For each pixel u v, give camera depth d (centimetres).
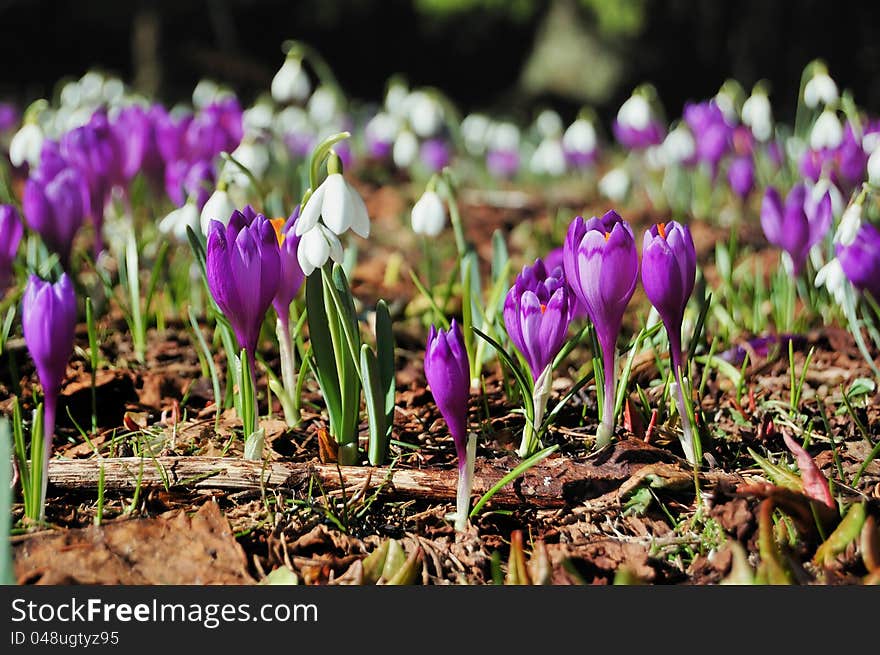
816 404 125
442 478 115
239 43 741
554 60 661
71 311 110
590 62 655
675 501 115
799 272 136
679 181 229
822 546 110
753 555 111
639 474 115
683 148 221
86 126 138
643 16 647
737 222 194
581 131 261
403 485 115
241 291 114
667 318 114
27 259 136
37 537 110
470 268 128
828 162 144
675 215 218
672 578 111
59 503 114
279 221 118
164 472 115
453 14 737
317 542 112
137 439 120
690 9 661
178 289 140
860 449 120
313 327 116
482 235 202
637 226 213
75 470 115
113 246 162
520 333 115
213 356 132
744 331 137
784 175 203
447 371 111
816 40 621
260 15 748
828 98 182
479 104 713
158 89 574
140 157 143
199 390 128
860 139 147
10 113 314
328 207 113
